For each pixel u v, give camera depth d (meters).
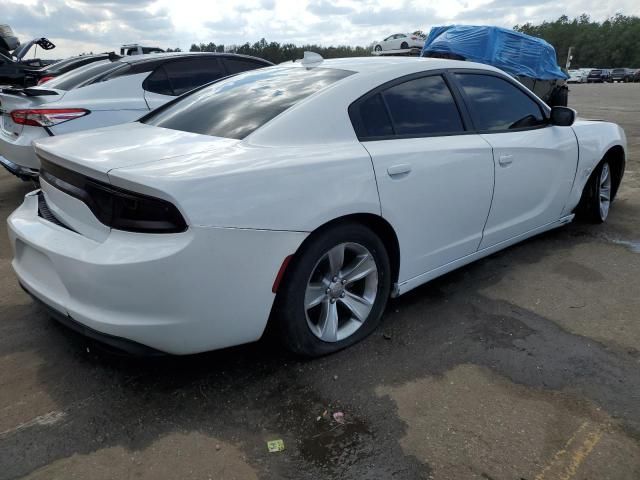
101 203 2.18
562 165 3.98
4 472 1.97
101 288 2.09
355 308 2.80
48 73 9.38
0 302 3.32
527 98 3.82
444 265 3.25
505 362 2.68
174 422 2.24
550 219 4.11
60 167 2.40
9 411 2.30
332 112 2.67
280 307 2.43
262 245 2.23
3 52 10.69
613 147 4.67
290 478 1.96
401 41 31.58
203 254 2.07
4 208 5.65
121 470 1.99
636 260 4.03
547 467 2.01
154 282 2.04
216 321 2.22
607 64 103.50
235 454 2.07
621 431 2.19
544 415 2.29
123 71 5.75
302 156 2.43
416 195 2.85
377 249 2.76
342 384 2.50
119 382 2.50
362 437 2.16
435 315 3.18
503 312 3.21
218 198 2.10
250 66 6.84
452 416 2.28
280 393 2.43
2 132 5.54
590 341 2.88
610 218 5.10
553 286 3.58
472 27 11.20
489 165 3.29
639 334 2.95
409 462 2.03
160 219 2.04
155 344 2.16
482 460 2.04
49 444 2.11
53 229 2.39
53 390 2.44
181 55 6.22
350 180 2.52
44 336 2.90
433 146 2.96
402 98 2.99
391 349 2.80
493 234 3.54
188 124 2.86
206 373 2.58
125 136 2.72
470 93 3.39
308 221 2.35
